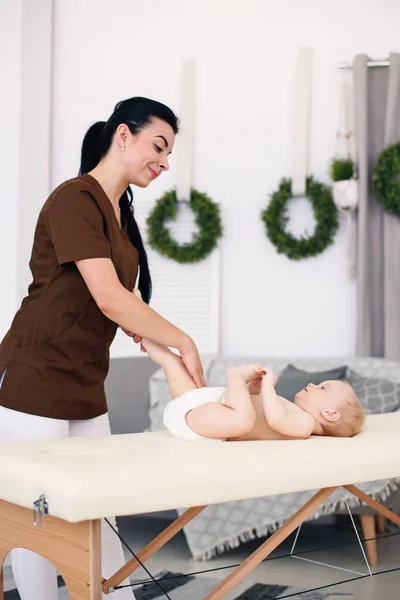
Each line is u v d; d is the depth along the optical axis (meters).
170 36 4.57
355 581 2.73
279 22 4.46
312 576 2.82
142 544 3.41
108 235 2.01
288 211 4.41
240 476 1.48
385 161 4.09
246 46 4.50
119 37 4.61
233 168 4.49
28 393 1.94
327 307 4.37
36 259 2.00
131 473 1.37
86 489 1.30
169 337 1.95
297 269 4.40
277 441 1.76
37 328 1.96
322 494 1.66
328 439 1.83
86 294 1.97
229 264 4.48
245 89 4.50
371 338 4.20
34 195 4.45
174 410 1.88
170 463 1.45
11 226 4.41
